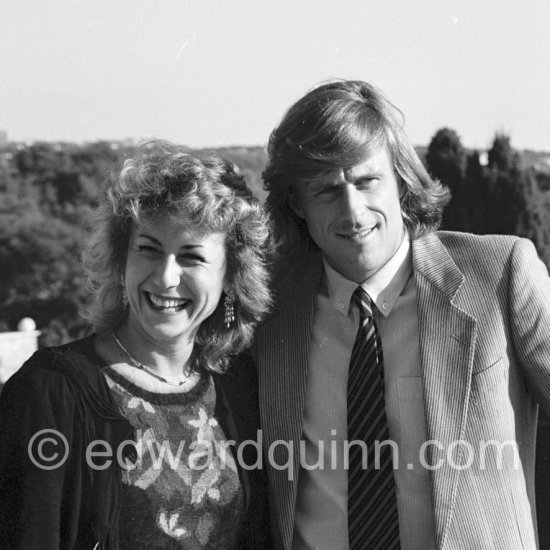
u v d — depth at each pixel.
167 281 2.55
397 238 2.83
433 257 2.87
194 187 2.55
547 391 2.73
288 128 2.77
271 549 2.88
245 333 2.84
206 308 2.64
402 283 2.87
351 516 2.79
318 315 2.93
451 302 2.77
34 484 2.41
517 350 2.76
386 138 2.77
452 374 2.72
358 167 2.70
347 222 2.72
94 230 2.69
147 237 2.58
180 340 2.66
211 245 2.62
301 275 2.99
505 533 2.66
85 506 2.46
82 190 16.38
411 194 2.89
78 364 2.57
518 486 2.71
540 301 2.76
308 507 2.85
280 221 2.94
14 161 16.73
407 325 2.83
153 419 2.61
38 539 2.39
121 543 2.50
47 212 16.58
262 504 2.81
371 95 2.79
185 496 2.58
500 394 2.71
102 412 2.53
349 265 2.81
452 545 2.65
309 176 2.72
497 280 2.79
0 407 2.51
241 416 2.80
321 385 2.87
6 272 16.41
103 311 2.68
